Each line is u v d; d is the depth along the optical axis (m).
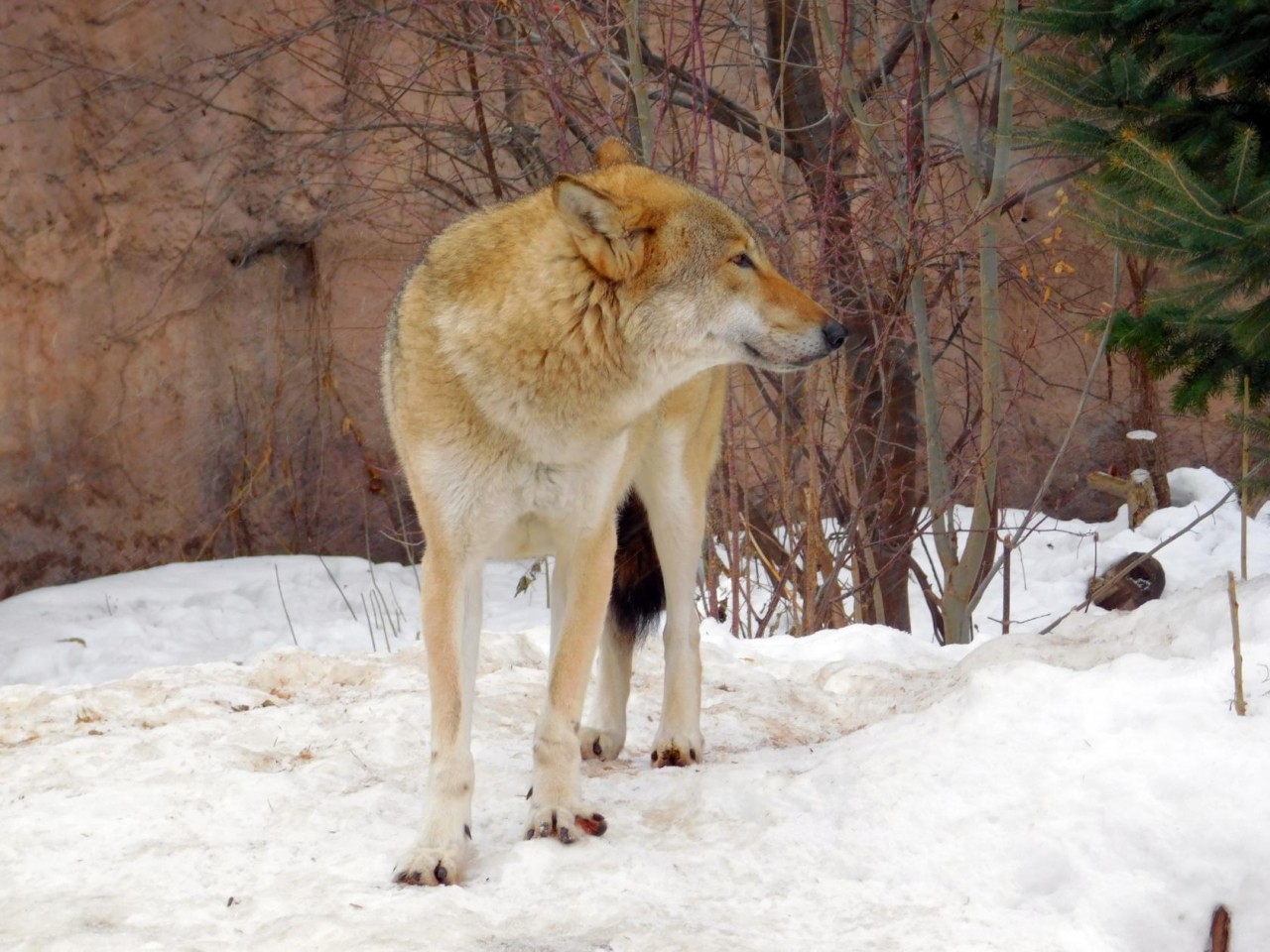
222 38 16.81
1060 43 9.62
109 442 16.31
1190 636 7.14
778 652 10.08
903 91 12.55
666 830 5.89
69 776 6.75
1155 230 7.43
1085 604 11.38
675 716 7.13
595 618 5.95
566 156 11.65
